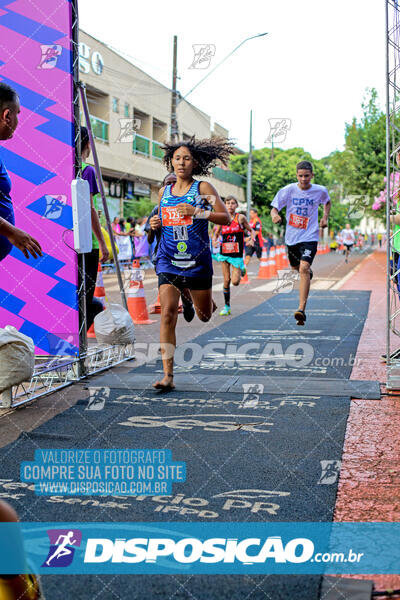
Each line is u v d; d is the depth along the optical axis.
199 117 33.75
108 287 15.38
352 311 10.49
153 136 30.69
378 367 5.84
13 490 3.02
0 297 5.48
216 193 5.12
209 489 3.01
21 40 5.25
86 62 22.98
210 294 5.38
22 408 4.54
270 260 20.23
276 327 8.72
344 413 4.31
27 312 5.45
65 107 5.22
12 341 4.47
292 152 43.56
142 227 21.41
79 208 5.18
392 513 2.72
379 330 8.27
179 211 4.96
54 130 5.25
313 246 7.72
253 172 38.38
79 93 5.37
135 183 29.50
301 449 3.57
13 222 3.85
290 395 4.82
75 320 5.38
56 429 4.00
